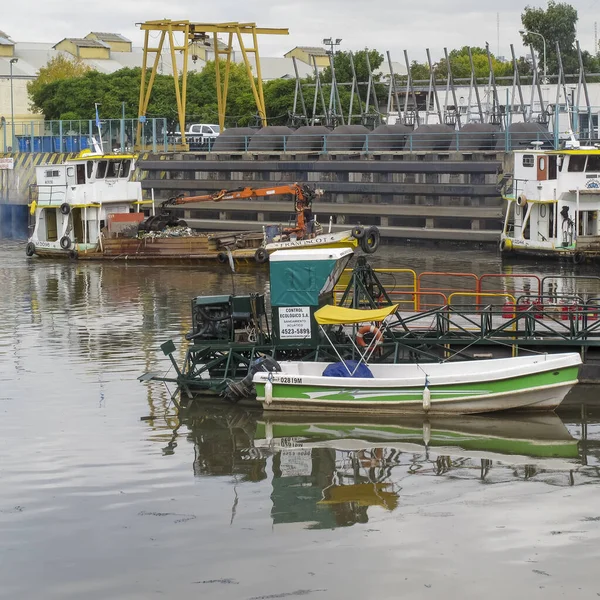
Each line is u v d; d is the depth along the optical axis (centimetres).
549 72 11862
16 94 13250
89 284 4528
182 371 2538
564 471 1905
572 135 5094
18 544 1605
